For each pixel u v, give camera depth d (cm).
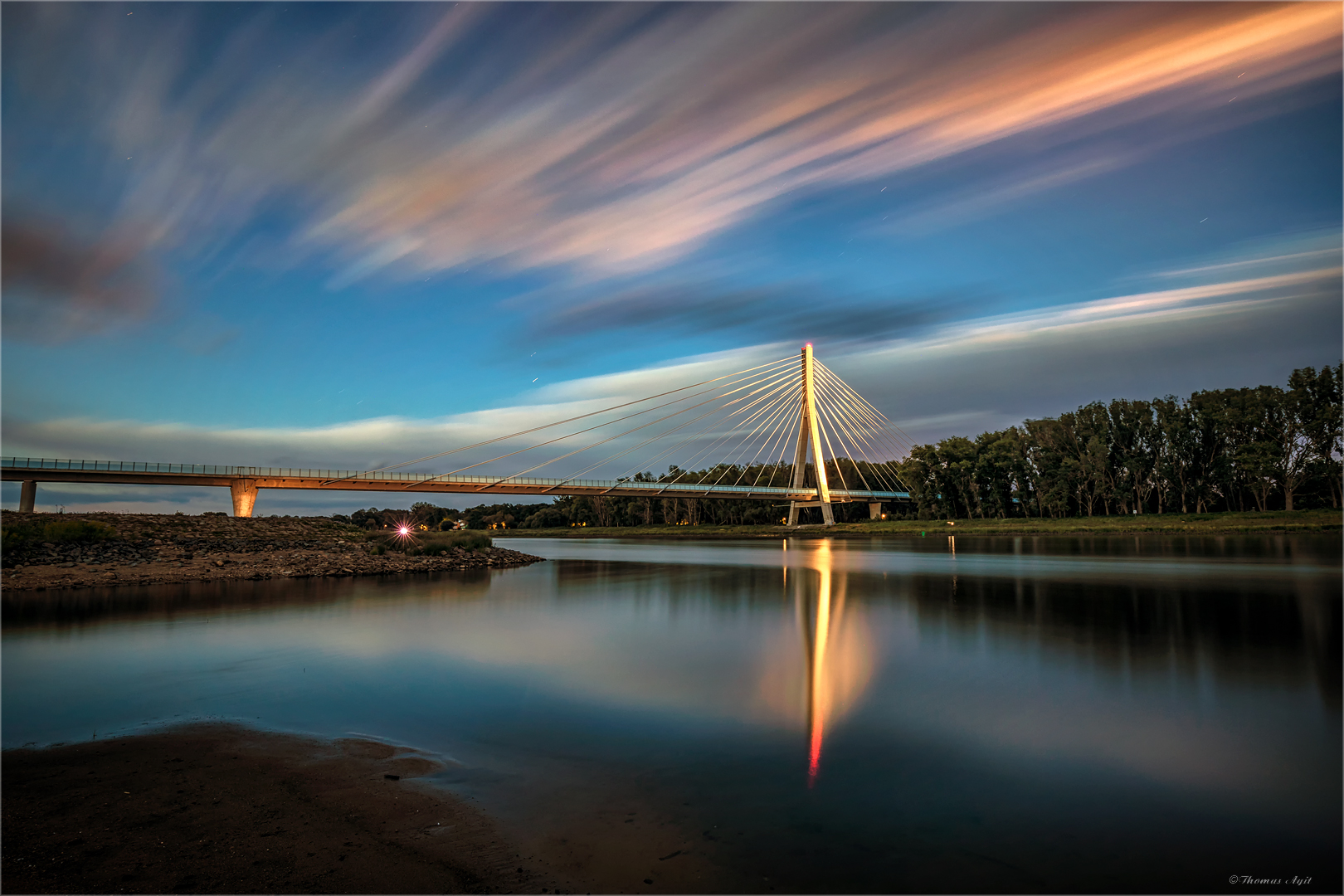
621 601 3203
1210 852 837
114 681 1584
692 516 17900
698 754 1152
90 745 1155
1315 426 8631
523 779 1035
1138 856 825
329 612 2656
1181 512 10081
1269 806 958
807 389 13950
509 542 13938
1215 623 2392
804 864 794
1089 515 10912
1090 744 1205
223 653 1894
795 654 1969
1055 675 1683
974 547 8094
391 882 733
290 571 3947
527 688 1577
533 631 2341
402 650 1970
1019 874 779
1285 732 1262
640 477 14812
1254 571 4241
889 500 15012
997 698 1492
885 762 1121
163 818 877
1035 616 2609
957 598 3177
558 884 740
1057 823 908
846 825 898
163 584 3331
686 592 3600
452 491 10512
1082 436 10812
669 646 2083
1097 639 2136
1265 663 1794
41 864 750
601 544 11806
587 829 873
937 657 1897
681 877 761
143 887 710
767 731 1275
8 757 1094
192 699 1445
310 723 1296
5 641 2008
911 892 738
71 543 3859
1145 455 10325
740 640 2198
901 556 6700
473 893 719
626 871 771
